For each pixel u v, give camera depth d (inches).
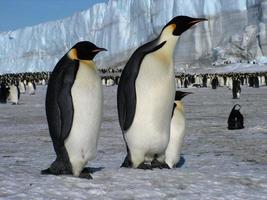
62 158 243.0
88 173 250.5
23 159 354.9
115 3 6550.2
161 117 279.0
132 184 239.1
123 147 462.9
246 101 1312.7
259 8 5625.0
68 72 236.2
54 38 6806.1
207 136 565.3
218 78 2701.8
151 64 274.1
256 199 223.5
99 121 245.6
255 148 454.9
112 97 1627.7
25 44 7032.5
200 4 5974.4
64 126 235.8
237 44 5575.8
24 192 208.8
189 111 990.4
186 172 284.4
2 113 983.6
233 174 288.8
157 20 6013.8
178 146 313.1
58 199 200.2
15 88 1317.7
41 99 1563.7
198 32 5910.4
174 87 282.5
